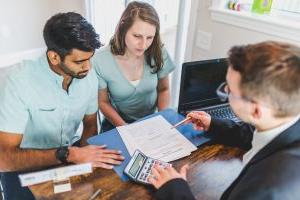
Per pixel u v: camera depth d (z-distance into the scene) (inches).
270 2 58.4
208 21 64.2
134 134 42.1
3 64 88.8
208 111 50.9
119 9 94.0
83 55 37.2
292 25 51.6
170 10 112.3
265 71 21.0
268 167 20.8
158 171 33.6
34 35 95.1
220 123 42.1
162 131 43.0
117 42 53.0
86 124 51.9
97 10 90.6
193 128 43.8
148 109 62.0
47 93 41.8
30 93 40.4
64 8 96.0
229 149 40.6
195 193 33.3
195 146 40.4
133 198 31.9
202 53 68.7
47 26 36.6
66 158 37.2
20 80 39.9
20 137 40.6
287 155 21.3
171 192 30.1
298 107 22.2
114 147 39.4
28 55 94.3
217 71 49.5
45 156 37.5
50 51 37.6
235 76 23.0
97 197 31.7
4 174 47.0
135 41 50.3
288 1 58.8
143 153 38.4
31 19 92.3
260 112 23.5
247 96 22.7
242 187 21.5
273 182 19.4
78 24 36.0
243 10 61.0
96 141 40.4
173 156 38.4
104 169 35.5
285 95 21.4
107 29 94.4
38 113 42.4
